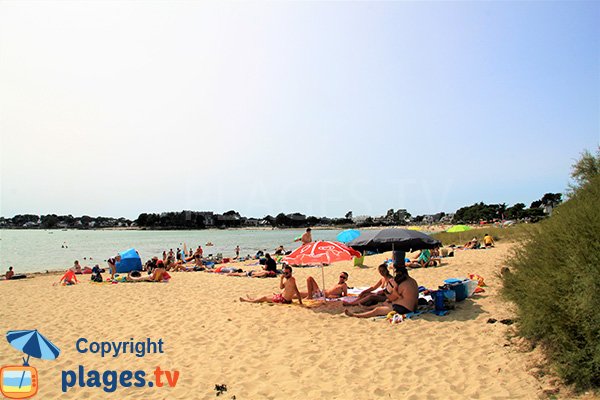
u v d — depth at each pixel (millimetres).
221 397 4902
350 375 5332
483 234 26844
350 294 10367
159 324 8344
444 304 8312
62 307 10727
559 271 4906
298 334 7203
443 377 5055
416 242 8750
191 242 67750
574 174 7582
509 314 7434
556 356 4863
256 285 13445
